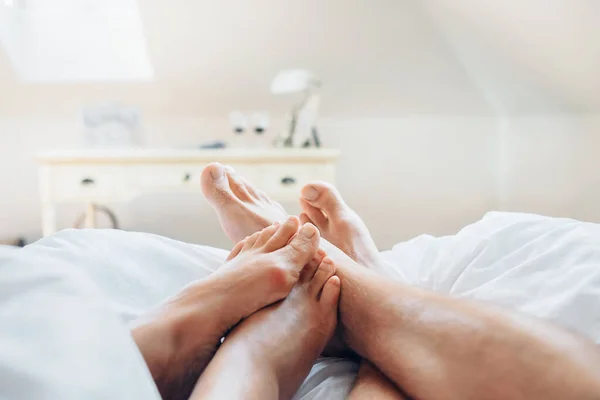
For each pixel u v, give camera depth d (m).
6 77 2.25
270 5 2.02
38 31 2.32
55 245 0.55
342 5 2.01
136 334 0.44
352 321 0.52
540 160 2.19
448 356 0.41
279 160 1.90
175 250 0.64
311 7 2.02
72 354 0.28
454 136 2.53
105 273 0.53
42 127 2.40
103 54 2.33
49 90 2.32
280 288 0.54
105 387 0.28
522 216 0.67
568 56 1.61
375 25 2.08
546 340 0.36
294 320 0.53
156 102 2.39
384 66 2.25
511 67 1.97
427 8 1.97
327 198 0.85
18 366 0.27
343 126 2.51
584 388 0.33
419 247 0.75
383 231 2.57
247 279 0.53
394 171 2.54
